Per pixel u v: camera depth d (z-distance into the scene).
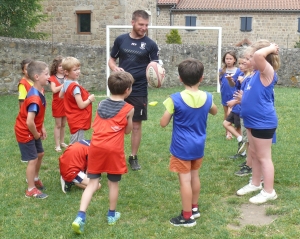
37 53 13.61
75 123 5.32
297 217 3.91
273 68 4.34
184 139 3.78
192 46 16.94
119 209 4.26
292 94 12.73
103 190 4.80
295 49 16.75
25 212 4.17
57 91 6.31
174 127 3.86
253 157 4.59
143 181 5.14
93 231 3.75
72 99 5.29
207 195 4.62
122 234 3.66
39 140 4.71
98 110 3.96
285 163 5.70
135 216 4.09
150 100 12.16
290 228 3.71
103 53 15.25
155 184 5.02
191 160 3.84
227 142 7.06
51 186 4.96
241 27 30.75
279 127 8.09
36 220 4.02
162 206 4.36
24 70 5.98
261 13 30.39
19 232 3.74
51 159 6.07
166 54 16.52
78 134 5.36
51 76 6.50
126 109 3.91
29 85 5.99
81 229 3.64
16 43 12.95
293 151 6.33
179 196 4.59
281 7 30.19
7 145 6.78
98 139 3.82
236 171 5.51
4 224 3.90
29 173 4.54
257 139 4.36
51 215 4.11
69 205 4.36
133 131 5.61
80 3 21.25
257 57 4.10
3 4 16.91
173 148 3.84
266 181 4.38
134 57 5.59
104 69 15.37
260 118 4.30
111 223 3.89
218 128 8.15
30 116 4.30
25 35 18.14
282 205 4.25
